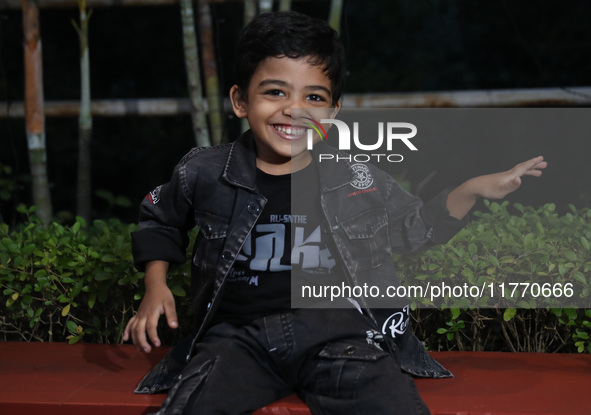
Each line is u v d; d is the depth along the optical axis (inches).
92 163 280.8
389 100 162.2
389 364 78.5
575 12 279.9
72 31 284.2
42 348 106.8
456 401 83.3
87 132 154.1
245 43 86.6
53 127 277.1
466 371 94.5
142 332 81.4
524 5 281.4
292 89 83.9
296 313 84.2
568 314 103.3
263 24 85.4
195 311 89.4
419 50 288.4
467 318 111.0
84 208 156.4
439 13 286.4
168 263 91.2
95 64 287.0
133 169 282.8
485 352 104.0
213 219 87.6
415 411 74.4
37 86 144.9
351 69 281.3
